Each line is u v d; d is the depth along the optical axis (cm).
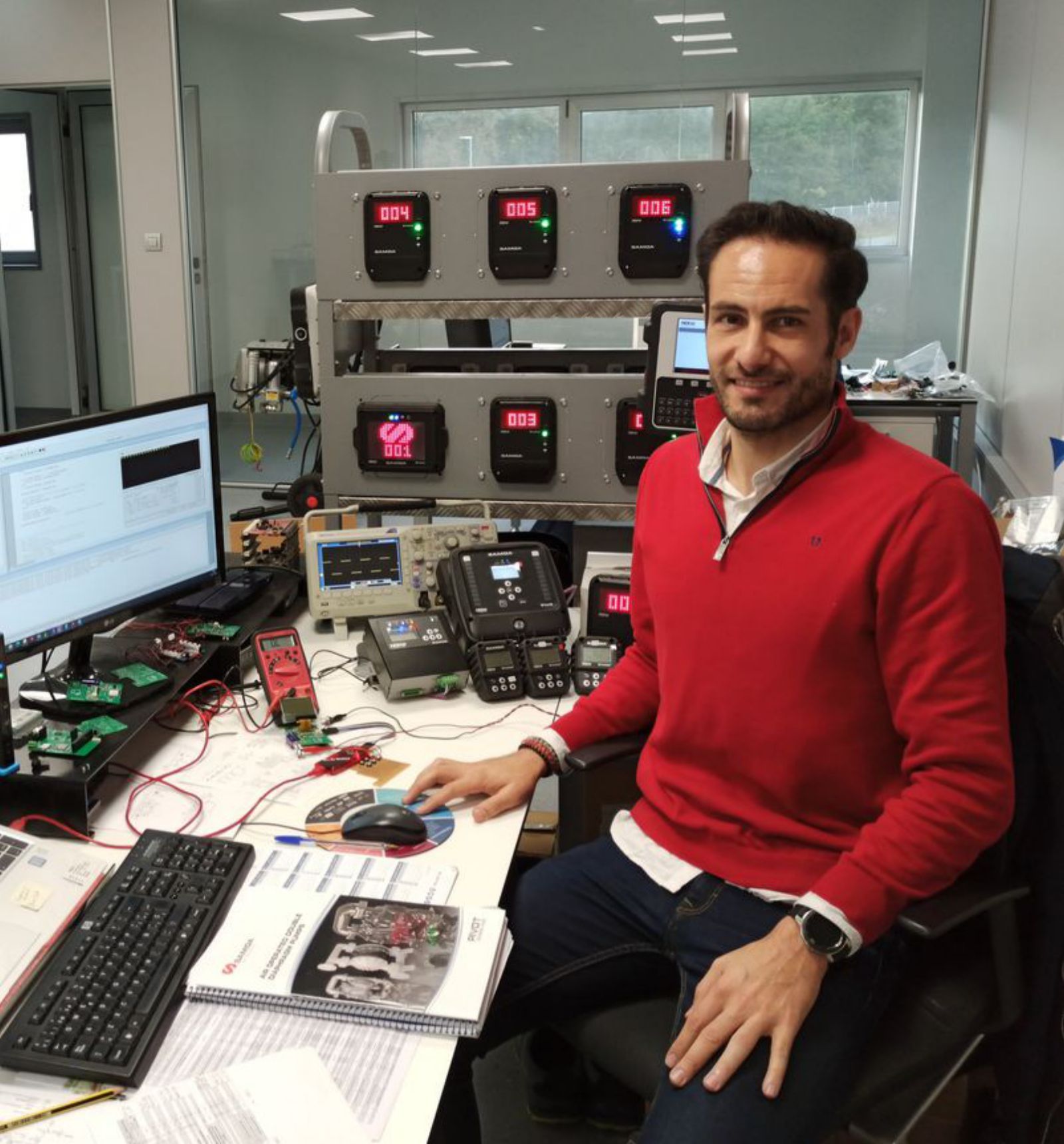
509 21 540
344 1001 110
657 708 166
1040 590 133
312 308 301
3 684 141
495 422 230
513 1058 203
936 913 123
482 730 175
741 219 133
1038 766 134
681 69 533
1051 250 327
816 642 132
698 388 208
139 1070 102
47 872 125
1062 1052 138
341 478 243
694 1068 119
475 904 129
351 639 209
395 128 563
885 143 526
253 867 134
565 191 218
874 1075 123
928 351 476
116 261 676
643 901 145
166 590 183
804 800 138
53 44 574
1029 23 391
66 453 158
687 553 145
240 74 560
